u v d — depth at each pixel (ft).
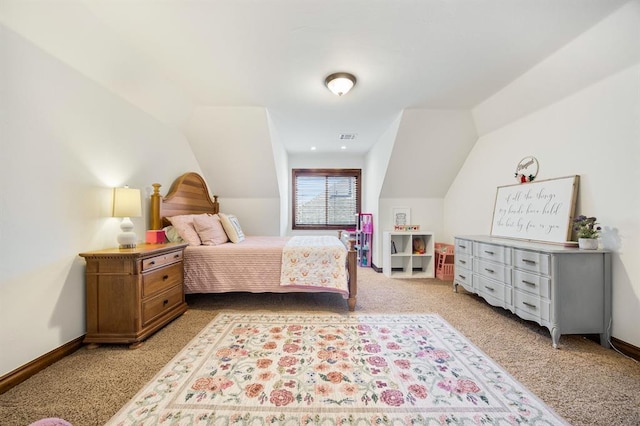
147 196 8.94
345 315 8.27
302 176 17.88
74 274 6.07
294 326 7.43
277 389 4.72
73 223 6.07
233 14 5.53
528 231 8.62
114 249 6.77
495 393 4.62
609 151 6.44
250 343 6.42
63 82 5.80
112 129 7.27
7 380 4.64
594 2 5.16
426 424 3.94
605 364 5.54
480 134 11.43
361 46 6.62
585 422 3.98
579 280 6.28
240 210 14.51
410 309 8.79
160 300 7.20
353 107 10.47
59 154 5.74
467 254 9.84
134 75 7.41
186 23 5.80
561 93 7.57
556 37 6.24
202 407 4.27
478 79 8.27
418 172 13.26
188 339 6.63
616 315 6.23
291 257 8.93
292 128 12.81
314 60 7.25
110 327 6.21
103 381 4.91
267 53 6.93
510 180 9.84
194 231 9.83
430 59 7.18
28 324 5.08
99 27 5.80
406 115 10.82
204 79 8.29
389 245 13.34
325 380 4.98
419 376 5.11
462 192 12.94
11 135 4.81
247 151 12.23
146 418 4.03
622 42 5.71
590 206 6.90
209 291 8.87
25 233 5.05
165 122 9.90
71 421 3.95
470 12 5.46
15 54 4.86
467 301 9.60
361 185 17.89
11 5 4.71
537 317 6.72
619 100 6.21
